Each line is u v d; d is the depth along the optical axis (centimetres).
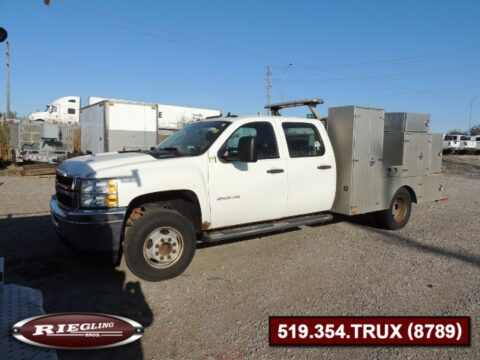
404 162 764
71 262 543
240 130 563
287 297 447
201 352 335
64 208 485
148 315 399
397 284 489
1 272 322
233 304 427
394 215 769
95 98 3378
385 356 335
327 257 589
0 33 512
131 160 491
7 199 1041
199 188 511
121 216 455
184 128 639
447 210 1024
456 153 4516
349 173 660
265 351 338
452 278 514
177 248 494
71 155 2164
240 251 612
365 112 668
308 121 648
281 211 598
